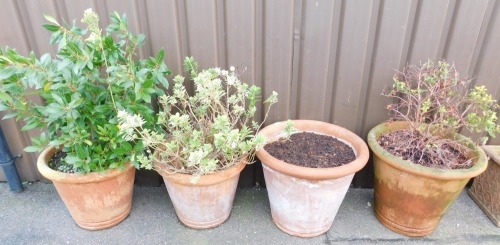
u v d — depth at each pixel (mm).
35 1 1555
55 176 1466
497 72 1689
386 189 1607
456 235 1666
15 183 1896
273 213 1691
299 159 1562
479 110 1701
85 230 1684
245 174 1983
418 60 1688
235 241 1629
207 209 1607
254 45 1672
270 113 1836
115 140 1448
